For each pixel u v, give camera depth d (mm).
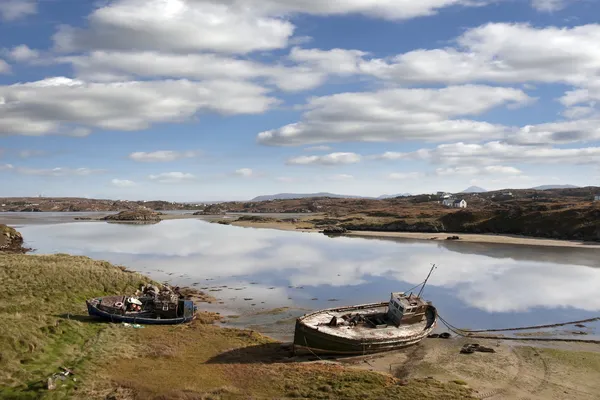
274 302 39062
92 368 20781
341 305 38219
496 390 20906
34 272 35188
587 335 30203
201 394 18859
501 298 40562
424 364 24688
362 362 25078
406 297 31125
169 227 125812
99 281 37500
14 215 189500
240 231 112125
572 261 61531
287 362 24422
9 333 21312
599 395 20516
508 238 90812
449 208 147500
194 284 46344
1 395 16422
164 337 27469
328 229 106812
